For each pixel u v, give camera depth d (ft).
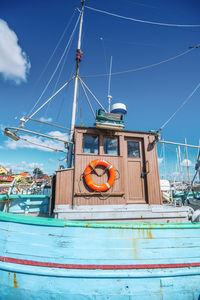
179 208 17.29
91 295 10.23
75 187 16.33
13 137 18.86
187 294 10.93
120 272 10.62
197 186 25.75
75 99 25.17
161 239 11.45
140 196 18.19
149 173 18.75
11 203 21.47
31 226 10.85
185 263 11.31
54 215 16.02
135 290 10.48
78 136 17.85
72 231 10.98
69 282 10.30
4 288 10.23
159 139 18.94
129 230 11.31
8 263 10.41
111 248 10.94
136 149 19.80
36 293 10.13
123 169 17.98
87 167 16.79
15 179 20.85
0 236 10.64
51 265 10.46
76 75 25.99
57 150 23.35
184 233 11.80
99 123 17.31
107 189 16.66
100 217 15.42
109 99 24.73
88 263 10.62
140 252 11.08
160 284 10.76
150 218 16.34
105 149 18.44
